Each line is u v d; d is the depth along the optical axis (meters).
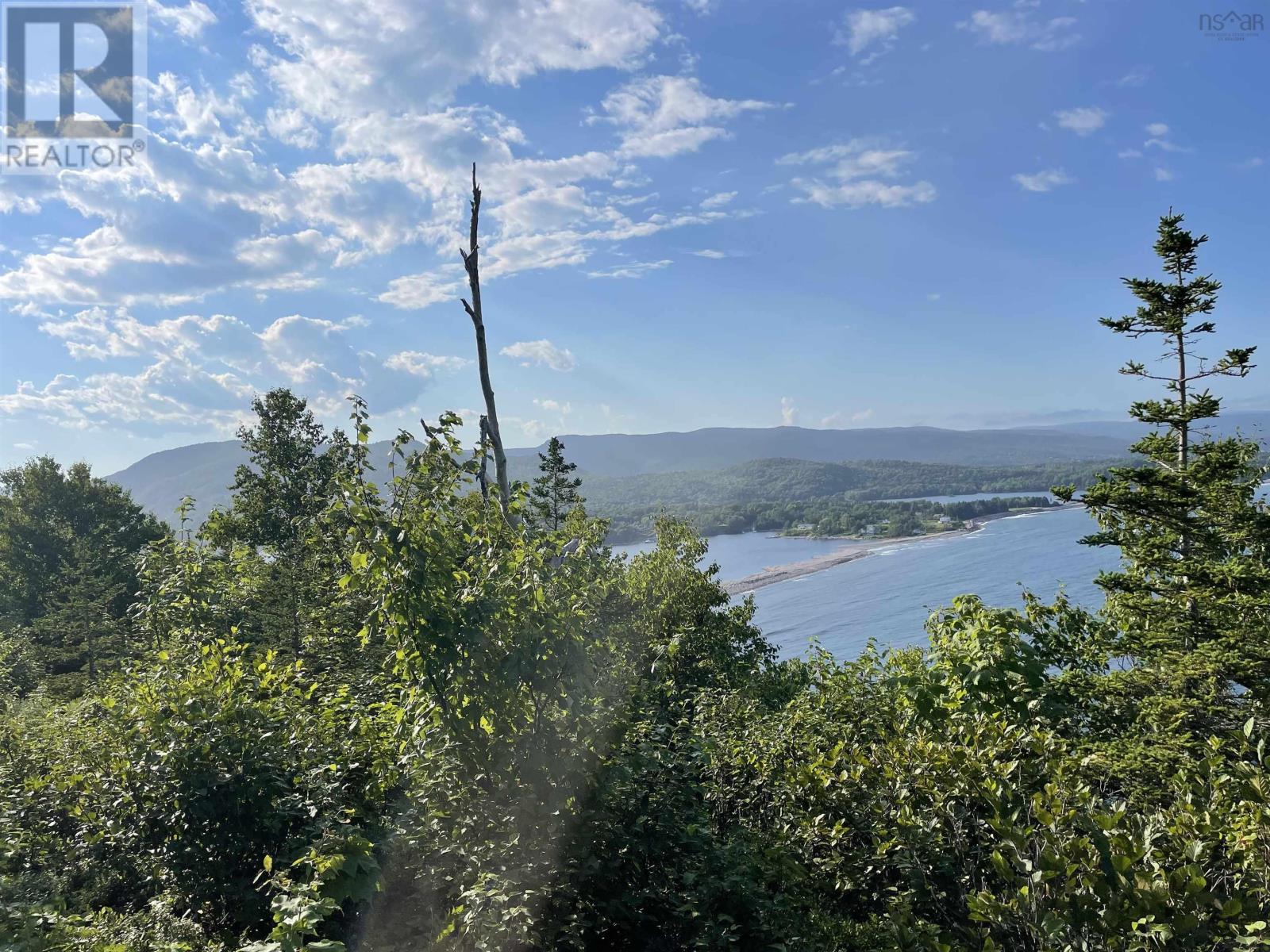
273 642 17.73
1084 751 7.96
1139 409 9.66
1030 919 4.29
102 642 29.61
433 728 5.49
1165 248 9.41
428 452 6.02
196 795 5.78
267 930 5.56
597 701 5.82
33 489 44.25
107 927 4.80
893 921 5.17
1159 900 3.99
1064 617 11.20
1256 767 4.96
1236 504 9.02
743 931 5.11
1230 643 8.35
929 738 6.86
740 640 22.89
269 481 36.75
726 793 7.15
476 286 12.09
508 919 4.58
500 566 5.57
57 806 6.67
